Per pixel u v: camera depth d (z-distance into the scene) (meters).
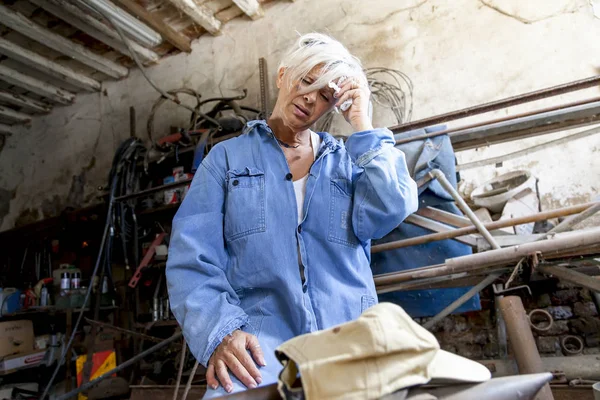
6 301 4.13
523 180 2.27
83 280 3.96
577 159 2.52
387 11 3.35
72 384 3.44
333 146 1.12
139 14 3.69
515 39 2.86
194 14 3.80
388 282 1.69
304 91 1.02
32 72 4.47
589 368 1.62
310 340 0.48
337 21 3.55
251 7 3.79
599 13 2.65
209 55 4.14
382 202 0.99
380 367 0.44
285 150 1.11
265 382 0.78
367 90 1.13
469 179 2.75
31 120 5.18
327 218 1.01
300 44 1.07
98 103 4.75
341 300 0.94
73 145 4.80
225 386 0.78
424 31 3.17
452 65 3.01
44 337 4.03
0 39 3.98
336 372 0.44
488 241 1.63
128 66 4.59
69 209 4.35
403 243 1.79
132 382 3.26
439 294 2.02
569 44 2.70
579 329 2.34
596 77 1.68
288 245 0.96
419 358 0.45
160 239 3.35
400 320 0.47
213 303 0.87
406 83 3.13
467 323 2.59
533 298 2.48
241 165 1.05
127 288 3.73
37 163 5.00
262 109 3.60
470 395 0.45
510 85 2.80
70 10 3.58
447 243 1.91
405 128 1.99
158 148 3.38
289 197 1.01
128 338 3.62
